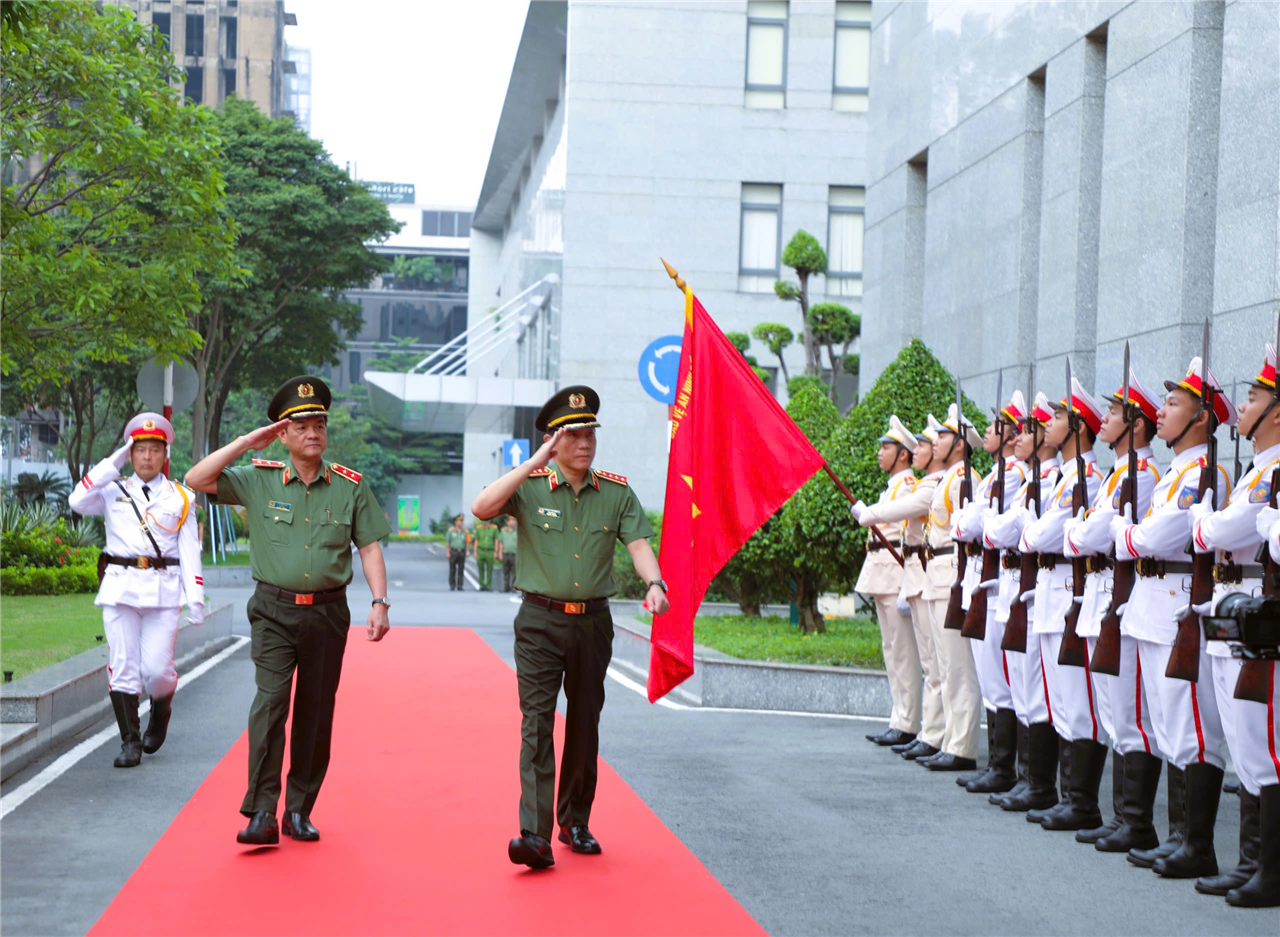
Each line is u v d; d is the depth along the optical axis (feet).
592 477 20.27
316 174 109.50
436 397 111.55
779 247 107.34
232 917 16.72
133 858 19.52
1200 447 20.30
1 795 23.72
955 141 55.36
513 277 170.30
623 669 47.09
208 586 87.35
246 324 111.14
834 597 63.77
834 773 27.43
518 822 22.00
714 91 106.42
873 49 65.41
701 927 16.72
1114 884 19.36
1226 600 17.08
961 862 20.47
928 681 29.25
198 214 53.31
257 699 20.13
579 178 105.70
